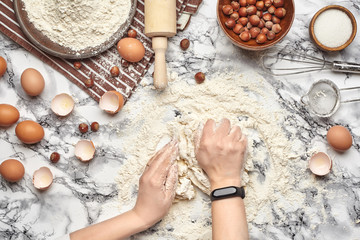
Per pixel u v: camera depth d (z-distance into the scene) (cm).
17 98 106
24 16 102
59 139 106
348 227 104
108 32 103
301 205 105
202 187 103
